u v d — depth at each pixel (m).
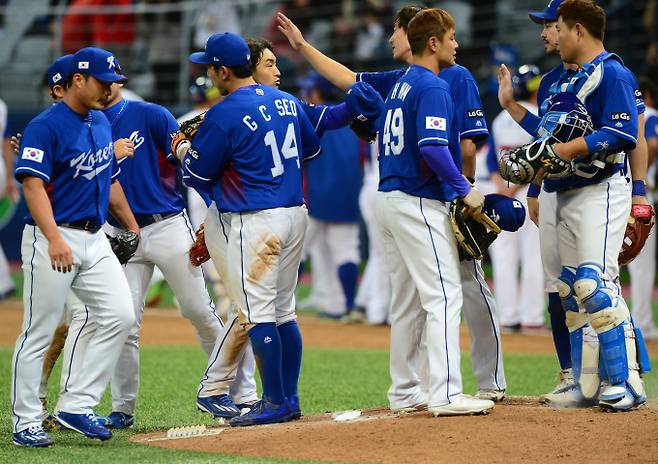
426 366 22.36
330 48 59.88
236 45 21.55
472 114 21.55
